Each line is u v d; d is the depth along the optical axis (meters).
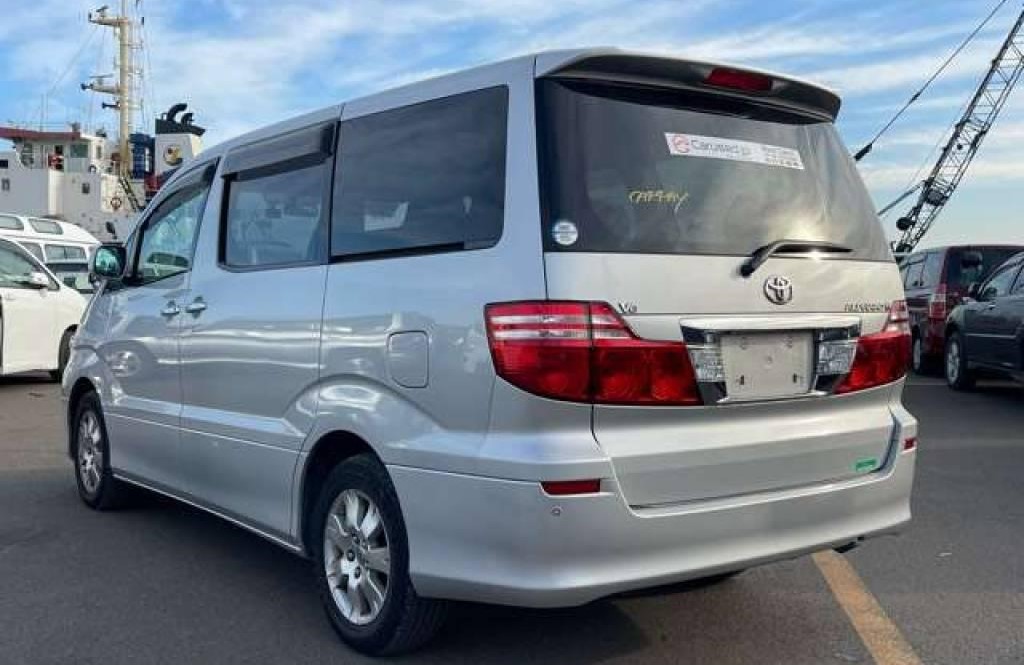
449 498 3.41
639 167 3.50
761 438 3.58
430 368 3.53
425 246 3.69
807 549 3.69
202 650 4.00
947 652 3.98
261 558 5.25
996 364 11.54
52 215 37.78
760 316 3.58
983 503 6.49
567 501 3.18
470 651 3.95
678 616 4.36
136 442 5.62
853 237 4.01
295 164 4.48
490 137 3.56
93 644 4.06
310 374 4.12
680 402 3.38
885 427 4.02
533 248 3.29
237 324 4.64
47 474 7.32
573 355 3.22
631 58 3.51
